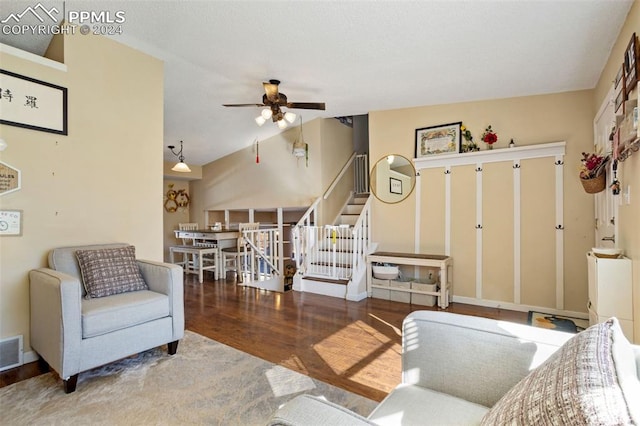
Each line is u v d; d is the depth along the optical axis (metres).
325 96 4.18
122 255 2.72
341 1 2.34
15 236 2.45
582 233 3.51
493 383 1.19
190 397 2.01
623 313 2.16
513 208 3.85
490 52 2.88
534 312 3.63
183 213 7.83
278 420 0.78
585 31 2.46
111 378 2.23
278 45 2.99
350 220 5.89
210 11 2.53
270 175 6.18
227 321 3.43
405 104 4.44
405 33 2.68
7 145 2.41
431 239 4.38
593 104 3.45
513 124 3.88
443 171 4.29
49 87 2.61
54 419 1.79
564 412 0.65
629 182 2.19
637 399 0.60
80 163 2.79
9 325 2.41
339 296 4.43
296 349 2.72
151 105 3.29
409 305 4.03
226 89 4.09
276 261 5.82
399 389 1.31
